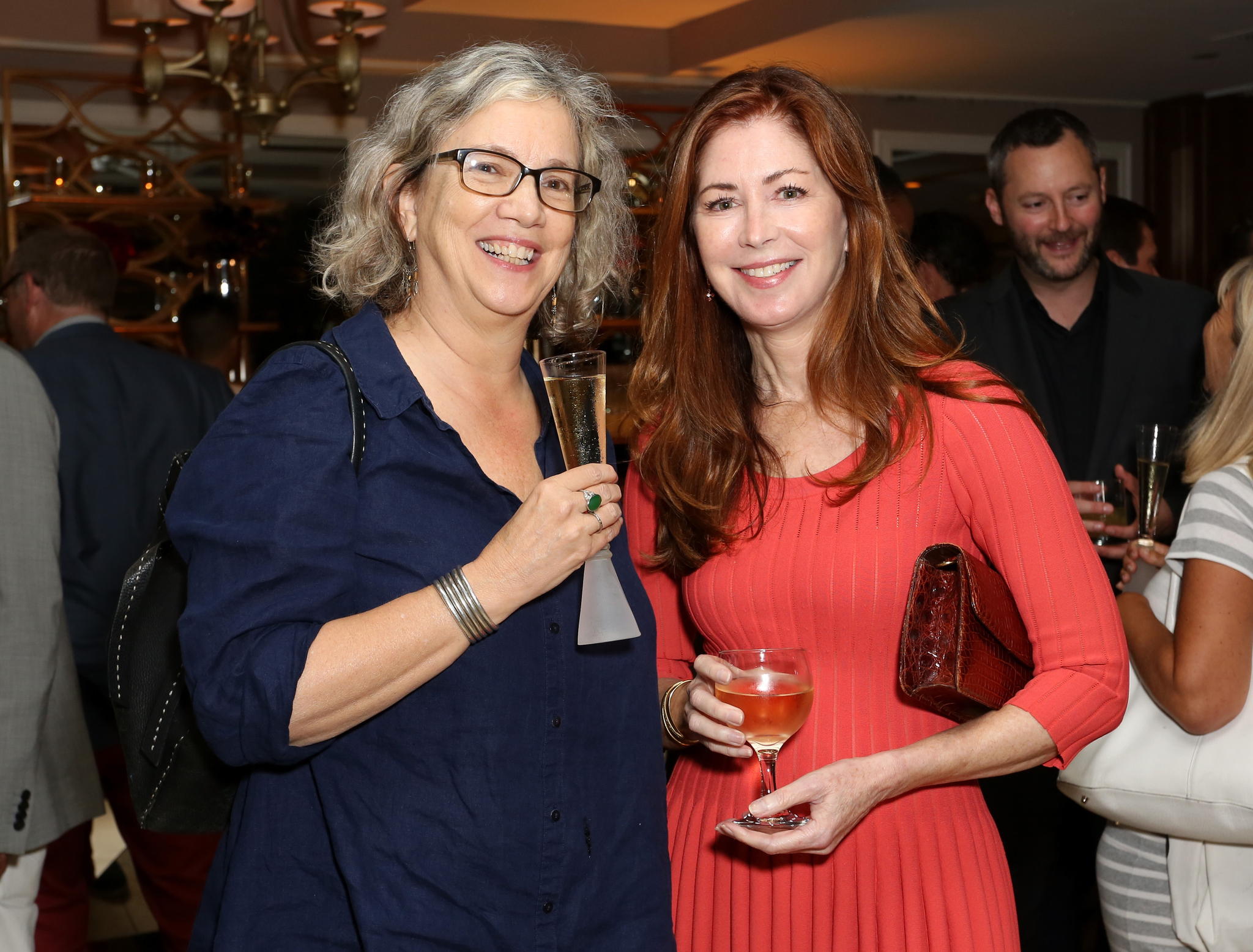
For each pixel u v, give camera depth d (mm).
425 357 1409
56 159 6266
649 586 1877
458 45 6781
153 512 3205
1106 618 1523
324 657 1172
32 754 2195
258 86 4773
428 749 1280
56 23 6176
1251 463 1819
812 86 1640
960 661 1459
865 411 1604
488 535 1339
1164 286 3236
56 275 3303
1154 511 2553
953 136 7652
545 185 1366
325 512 1231
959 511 1614
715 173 1651
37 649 2188
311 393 1273
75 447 3084
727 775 1671
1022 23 5984
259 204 6668
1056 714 1488
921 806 1568
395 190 1403
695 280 1782
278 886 1284
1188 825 1818
